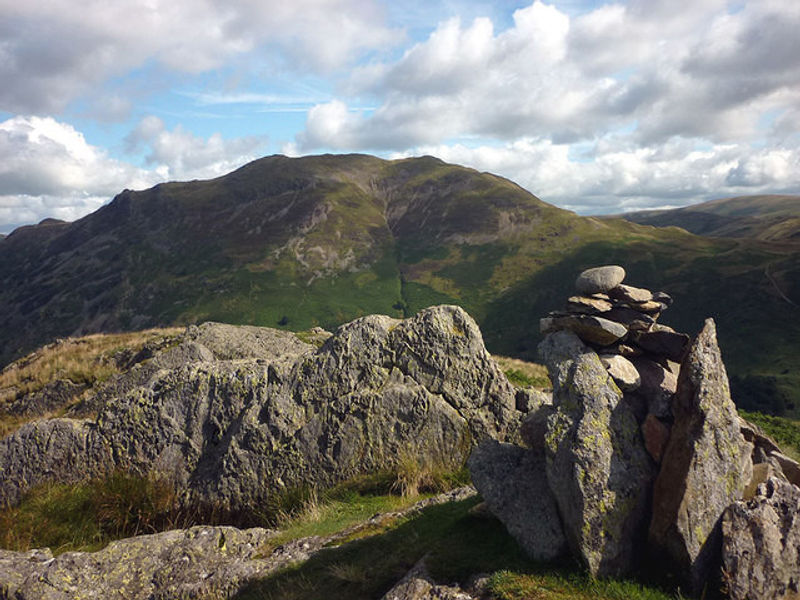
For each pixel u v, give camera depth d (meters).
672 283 197.00
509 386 12.21
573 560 6.01
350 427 11.78
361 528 8.62
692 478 5.54
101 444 12.62
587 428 6.09
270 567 7.79
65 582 7.67
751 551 5.35
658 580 5.63
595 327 6.77
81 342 30.50
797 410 110.56
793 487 5.70
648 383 6.72
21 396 23.72
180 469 12.17
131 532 11.23
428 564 6.44
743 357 141.12
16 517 11.19
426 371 12.20
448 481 10.86
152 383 13.25
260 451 11.86
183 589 7.62
